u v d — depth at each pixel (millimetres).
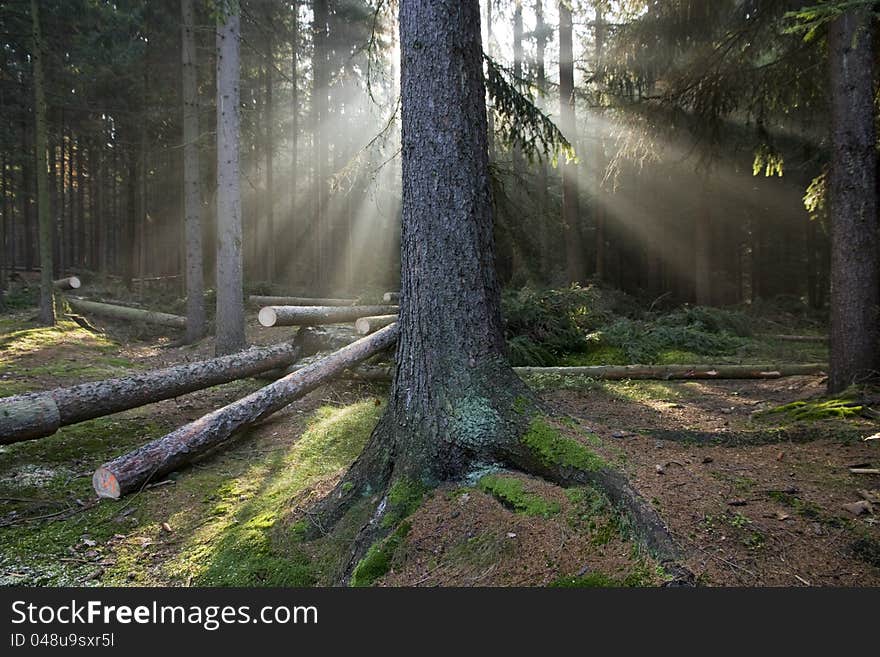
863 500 3248
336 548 3289
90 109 18234
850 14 5746
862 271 5805
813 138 12508
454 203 3637
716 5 8609
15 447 5406
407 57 3725
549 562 2633
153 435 5957
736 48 8195
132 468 4367
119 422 6277
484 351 3625
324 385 7164
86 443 5645
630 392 7324
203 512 4070
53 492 4559
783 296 21484
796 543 2771
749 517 2930
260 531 3631
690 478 3314
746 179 17484
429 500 3252
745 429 5102
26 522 4031
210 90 19219
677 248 20719
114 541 3729
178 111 18703
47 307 12398
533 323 9445
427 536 3006
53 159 23609
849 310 5848
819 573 2578
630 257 24219
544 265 15008
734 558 2590
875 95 6492
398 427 3664
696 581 2426
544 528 2809
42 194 12336
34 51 12297
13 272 21641
